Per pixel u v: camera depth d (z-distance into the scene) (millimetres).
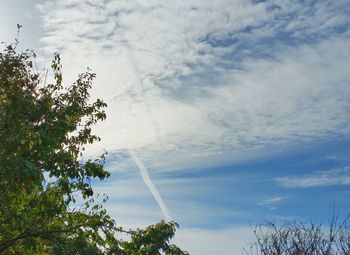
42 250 17172
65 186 16469
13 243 16094
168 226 16984
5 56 16672
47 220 16422
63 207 16344
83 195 17156
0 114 15211
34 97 17062
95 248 15938
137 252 16688
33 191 15586
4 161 14328
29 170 14016
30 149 15000
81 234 16438
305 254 11773
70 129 17875
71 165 16344
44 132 15359
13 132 15109
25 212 15453
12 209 14977
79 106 17906
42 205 15859
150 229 17062
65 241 15828
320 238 12094
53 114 16641
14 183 14859
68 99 17859
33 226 15836
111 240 17219
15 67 16703
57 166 16062
